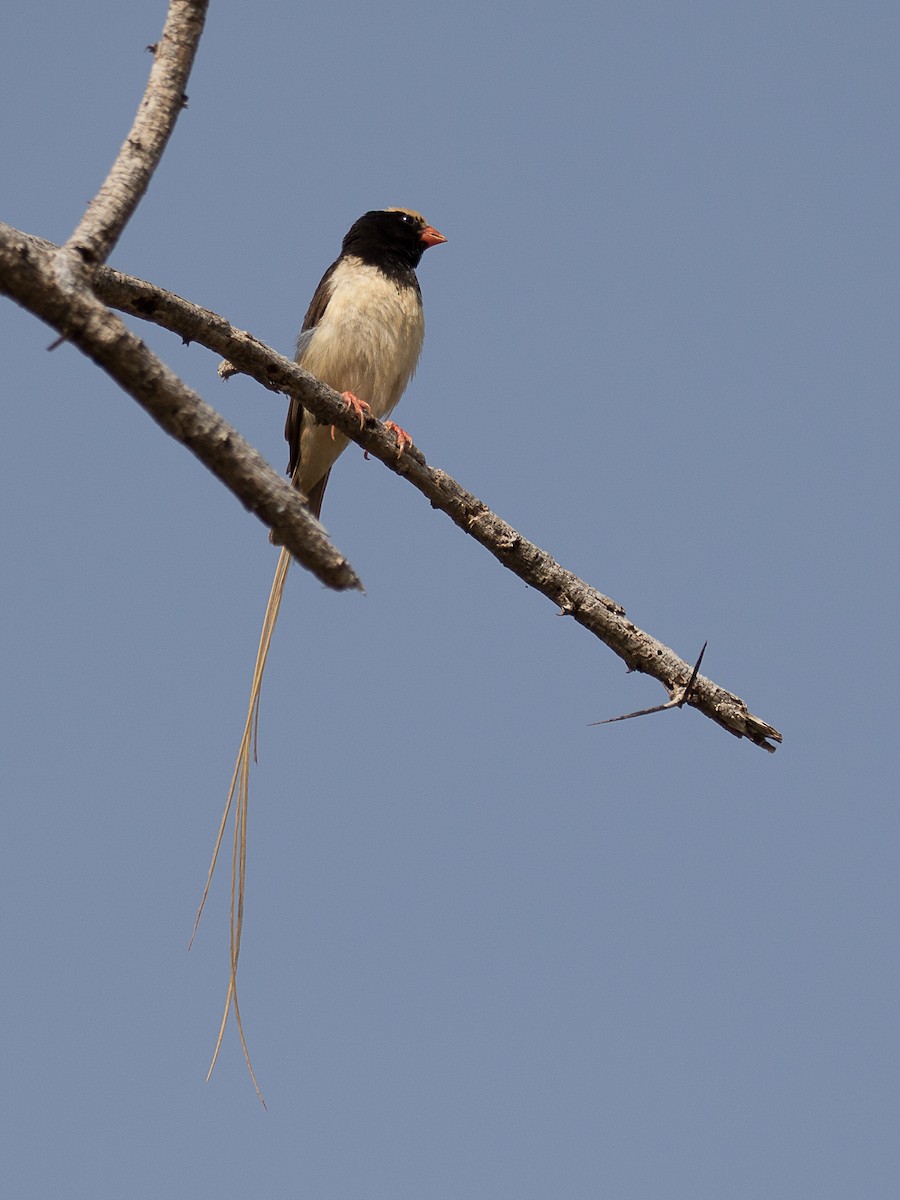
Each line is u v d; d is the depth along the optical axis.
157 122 7.02
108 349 6.12
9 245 6.02
